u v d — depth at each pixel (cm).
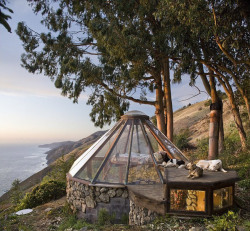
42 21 1689
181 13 984
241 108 2356
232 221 509
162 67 1530
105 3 1421
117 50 1256
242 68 1370
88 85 1658
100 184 696
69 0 1658
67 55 1630
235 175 580
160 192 603
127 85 1578
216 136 1327
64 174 1248
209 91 1480
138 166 722
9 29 279
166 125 1625
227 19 1062
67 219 710
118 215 679
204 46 1294
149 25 1347
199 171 554
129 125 823
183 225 521
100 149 778
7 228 675
